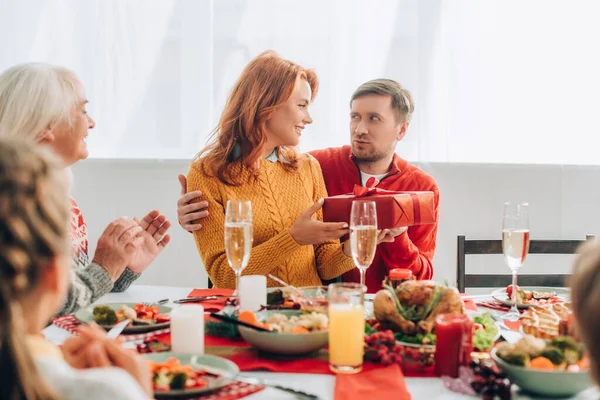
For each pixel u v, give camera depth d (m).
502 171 2.96
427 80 2.96
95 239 3.08
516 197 2.97
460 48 2.96
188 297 1.62
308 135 3.00
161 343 1.22
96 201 3.07
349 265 1.86
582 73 2.93
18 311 0.63
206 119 3.03
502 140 2.97
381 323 1.25
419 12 2.94
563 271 2.97
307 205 1.98
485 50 2.95
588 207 2.96
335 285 1.14
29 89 1.51
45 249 0.64
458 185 2.97
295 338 1.14
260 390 1.01
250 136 1.88
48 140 1.54
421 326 1.21
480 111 2.97
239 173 1.89
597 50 2.92
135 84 3.04
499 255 2.98
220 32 3.00
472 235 2.99
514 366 0.99
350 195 1.73
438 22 2.95
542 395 1.00
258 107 1.88
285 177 1.99
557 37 2.93
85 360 0.85
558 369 1.01
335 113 2.99
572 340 1.04
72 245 1.66
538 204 2.97
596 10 2.90
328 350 1.24
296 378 1.08
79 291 1.41
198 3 2.99
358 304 1.10
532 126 2.96
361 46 2.96
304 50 2.98
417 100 2.97
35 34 3.06
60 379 0.66
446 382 1.04
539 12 2.93
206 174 1.88
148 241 1.72
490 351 1.18
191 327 1.15
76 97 1.58
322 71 2.98
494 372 1.01
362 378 1.06
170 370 1.00
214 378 1.02
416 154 2.99
